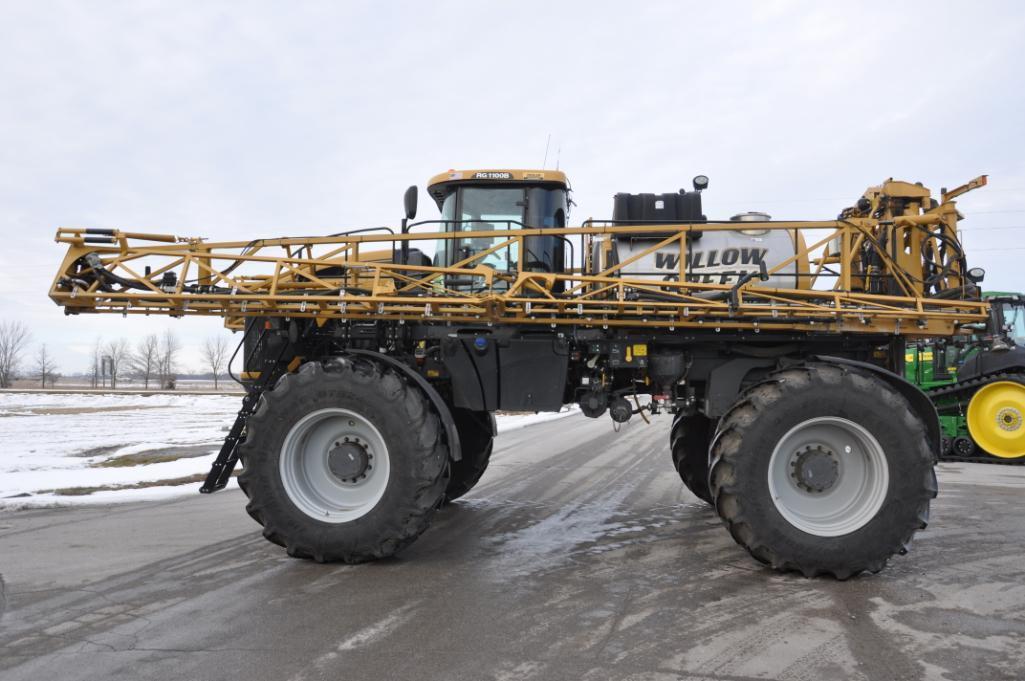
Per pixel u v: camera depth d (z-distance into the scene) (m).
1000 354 10.04
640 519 5.68
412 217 4.84
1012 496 6.74
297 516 4.26
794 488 4.13
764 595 3.63
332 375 4.28
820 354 4.83
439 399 4.40
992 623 3.21
